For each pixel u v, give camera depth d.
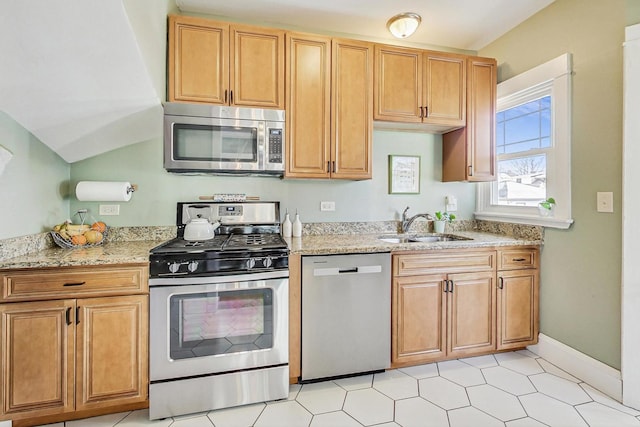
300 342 1.87
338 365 1.93
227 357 1.71
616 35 1.79
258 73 2.07
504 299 2.23
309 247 1.93
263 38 2.08
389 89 2.30
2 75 1.41
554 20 2.16
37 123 1.68
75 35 1.33
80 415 1.63
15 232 1.61
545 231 2.26
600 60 1.88
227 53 2.02
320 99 2.17
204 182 2.32
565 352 2.08
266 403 1.76
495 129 2.53
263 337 1.77
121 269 1.60
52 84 1.51
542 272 2.29
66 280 1.53
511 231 2.52
